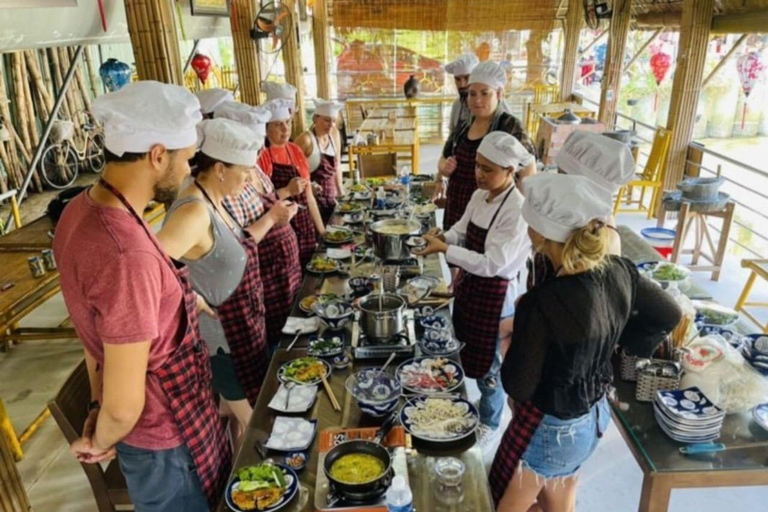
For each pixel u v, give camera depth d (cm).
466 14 840
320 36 824
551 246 157
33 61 710
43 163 743
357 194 415
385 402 165
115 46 864
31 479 259
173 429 151
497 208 233
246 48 488
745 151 880
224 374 223
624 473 251
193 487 159
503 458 176
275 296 272
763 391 182
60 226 132
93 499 246
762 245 529
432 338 208
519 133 288
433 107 944
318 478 146
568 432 164
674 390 183
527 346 154
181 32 430
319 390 185
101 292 123
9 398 321
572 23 817
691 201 417
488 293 238
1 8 255
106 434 135
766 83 932
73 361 357
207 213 190
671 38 864
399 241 254
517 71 870
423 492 144
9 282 298
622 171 204
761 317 381
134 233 127
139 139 123
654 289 169
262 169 325
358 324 216
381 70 877
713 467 163
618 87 695
